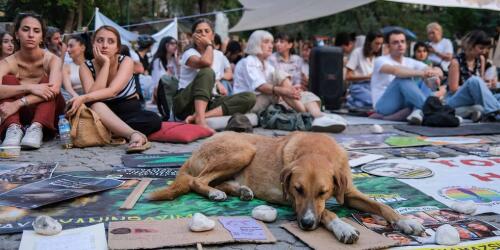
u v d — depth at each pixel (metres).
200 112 6.77
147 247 2.69
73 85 7.65
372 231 2.97
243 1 14.60
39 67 6.30
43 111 5.88
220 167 3.77
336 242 2.80
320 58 10.23
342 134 6.89
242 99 7.21
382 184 4.09
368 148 5.75
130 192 3.80
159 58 11.45
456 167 4.73
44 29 6.28
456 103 8.60
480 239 2.88
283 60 10.91
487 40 8.94
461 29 27.81
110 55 6.05
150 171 4.53
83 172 4.45
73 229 2.96
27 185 3.86
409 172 4.49
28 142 5.48
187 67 7.50
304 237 2.87
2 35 7.81
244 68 7.68
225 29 17.58
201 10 31.44
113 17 21.70
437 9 30.59
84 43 7.83
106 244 2.75
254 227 3.03
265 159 3.66
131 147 5.40
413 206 3.53
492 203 3.61
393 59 8.77
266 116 7.42
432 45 11.58
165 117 7.92
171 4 34.66
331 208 3.43
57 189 3.75
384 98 8.53
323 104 10.33
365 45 10.39
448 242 2.80
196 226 2.91
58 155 5.30
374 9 27.08
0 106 5.76
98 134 5.77
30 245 2.72
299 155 3.33
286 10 13.78
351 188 3.38
